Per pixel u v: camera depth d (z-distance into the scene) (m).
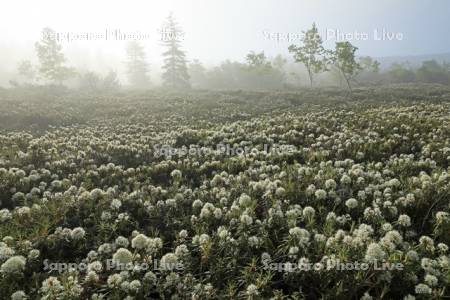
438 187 6.82
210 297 4.46
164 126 22.41
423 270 4.64
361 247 4.88
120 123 24.91
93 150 13.62
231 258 5.19
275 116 24.16
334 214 6.06
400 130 13.20
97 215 7.04
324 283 4.57
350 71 54.44
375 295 4.49
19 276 4.86
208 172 10.59
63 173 10.56
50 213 6.90
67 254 5.82
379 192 6.84
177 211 7.22
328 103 34.28
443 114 16.70
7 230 6.15
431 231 5.79
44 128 24.72
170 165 11.00
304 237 5.16
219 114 29.08
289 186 7.63
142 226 6.93
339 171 8.44
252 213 6.50
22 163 11.34
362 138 12.41
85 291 4.62
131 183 9.66
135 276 4.88
